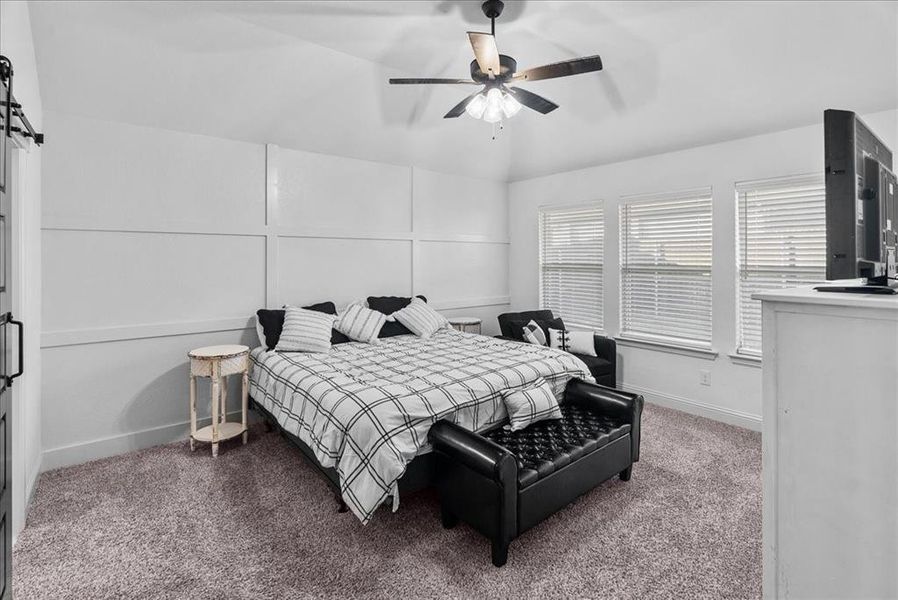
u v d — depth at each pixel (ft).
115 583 6.25
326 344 11.46
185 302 11.53
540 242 17.53
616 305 15.03
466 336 13.64
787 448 3.44
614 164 14.89
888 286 3.53
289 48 10.37
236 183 12.20
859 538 3.15
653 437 11.37
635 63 10.93
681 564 6.62
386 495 6.88
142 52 9.50
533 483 6.90
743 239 12.12
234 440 11.34
